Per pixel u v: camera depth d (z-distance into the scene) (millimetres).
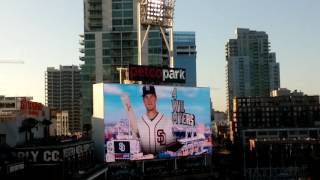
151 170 155750
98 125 145625
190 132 161125
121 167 146625
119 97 143875
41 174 100375
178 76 164500
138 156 146000
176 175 155125
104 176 139500
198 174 159500
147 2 168250
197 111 164250
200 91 165625
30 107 161000
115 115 142625
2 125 144375
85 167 131500
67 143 134875
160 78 159375
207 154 166375
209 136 167500
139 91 148500
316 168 184875
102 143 144125
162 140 152500
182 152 157875
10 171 96062
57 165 101938
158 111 152375
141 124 147875
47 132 178500
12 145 138000
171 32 176250
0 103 191375
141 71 154250
